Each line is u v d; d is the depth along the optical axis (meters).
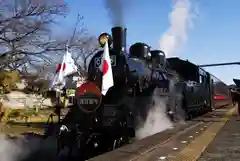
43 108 19.94
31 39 17.33
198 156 5.51
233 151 6.12
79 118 8.44
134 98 8.61
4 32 16.55
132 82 8.88
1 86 13.37
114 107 8.21
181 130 9.05
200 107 16.44
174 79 12.70
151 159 5.15
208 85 19.34
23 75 18.58
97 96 8.11
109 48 9.70
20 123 14.37
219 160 5.36
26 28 16.88
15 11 16.41
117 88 8.99
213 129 9.42
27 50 17.56
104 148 8.30
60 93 10.88
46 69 19.75
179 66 15.55
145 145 6.40
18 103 18.23
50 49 18.08
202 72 17.27
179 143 6.75
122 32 9.51
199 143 6.77
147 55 10.76
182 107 12.60
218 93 24.19
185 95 12.71
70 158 8.20
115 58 9.20
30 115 16.52
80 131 8.19
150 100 9.06
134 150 5.87
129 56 9.62
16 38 16.83
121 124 8.03
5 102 13.43
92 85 8.19
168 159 5.16
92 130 8.20
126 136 8.04
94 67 9.55
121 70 8.99
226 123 11.34
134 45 10.83
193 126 10.23
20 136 10.52
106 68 8.39
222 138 7.72
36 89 20.27
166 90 10.55
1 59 16.78
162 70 11.43
